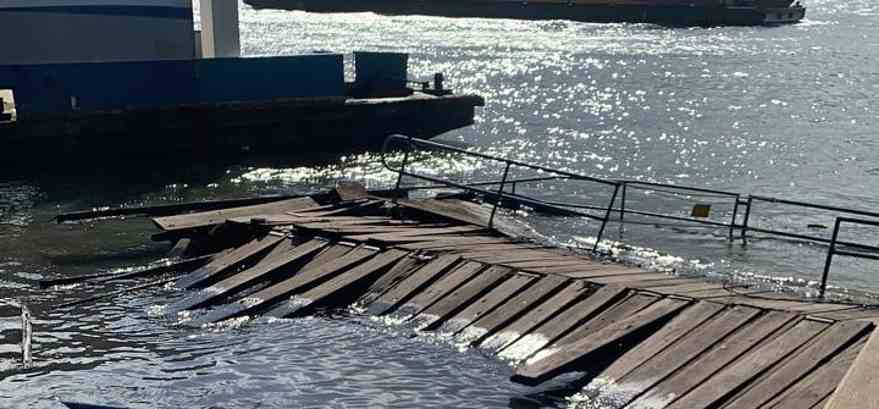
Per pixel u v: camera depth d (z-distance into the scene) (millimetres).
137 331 12609
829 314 10500
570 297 11914
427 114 29391
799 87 48406
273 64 26578
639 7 94250
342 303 13273
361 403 10180
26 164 23844
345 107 27844
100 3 26156
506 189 23609
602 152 30266
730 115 38906
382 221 16766
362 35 79688
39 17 25578
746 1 94312
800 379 9047
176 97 25359
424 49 68125
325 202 18828
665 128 35281
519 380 9961
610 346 10508
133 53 26844
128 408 9867
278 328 12492
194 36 27734
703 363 9742
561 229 19016
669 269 15523
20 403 10266
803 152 30469
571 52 67438
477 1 100375
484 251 14266
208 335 12352
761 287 13547
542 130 34719
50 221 19516
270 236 15852
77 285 14844
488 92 46125
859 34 85375
